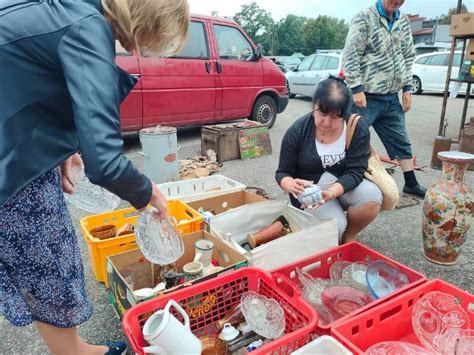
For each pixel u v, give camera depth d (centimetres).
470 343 150
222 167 485
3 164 107
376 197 240
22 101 106
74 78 98
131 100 508
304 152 244
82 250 277
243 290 179
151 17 108
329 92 209
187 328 140
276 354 134
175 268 209
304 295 184
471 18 441
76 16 102
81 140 97
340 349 129
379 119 361
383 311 155
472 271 246
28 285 124
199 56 567
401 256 264
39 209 118
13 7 104
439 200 239
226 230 240
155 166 402
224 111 611
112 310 211
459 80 496
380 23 323
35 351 184
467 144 484
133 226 241
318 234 208
